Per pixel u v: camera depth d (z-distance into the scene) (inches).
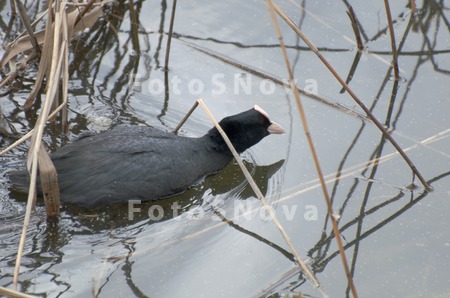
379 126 465.7
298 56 599.8
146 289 378.3
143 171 436.8
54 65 419.2
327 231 436.5
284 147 512.7
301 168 491.5
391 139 462.6
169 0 660.7
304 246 423.2
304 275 399.5
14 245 399.2
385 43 614.2
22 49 536.1
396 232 436.8
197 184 473.7
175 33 620.4
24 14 520.1
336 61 594.9
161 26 628.4
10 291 322.3
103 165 427.8
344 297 384.5
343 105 549.0
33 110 517.0
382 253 419.8
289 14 646.5
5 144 476.7
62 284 375.2
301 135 521.3
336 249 422.3
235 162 502.9
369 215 450.6
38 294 366.0
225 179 483.5
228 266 401.4
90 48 596.7
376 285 394.6
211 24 633.6
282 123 530.0
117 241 413.1
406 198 464.4
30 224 413.7
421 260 414.0
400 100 554.6
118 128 464.4
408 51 605.3
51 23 484.1
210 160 480.4
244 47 607.8
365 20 639.8
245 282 389.4
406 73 582.9
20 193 432.8
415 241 429.7
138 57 591.2
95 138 450.3
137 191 435.5
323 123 532.4
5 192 434.0
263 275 396.2
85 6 544.1
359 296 385.4
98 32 615.8
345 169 488.4
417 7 653.3
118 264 394.6
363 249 423.2
